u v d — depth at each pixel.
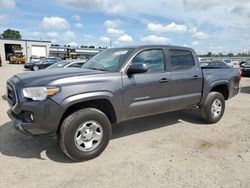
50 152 4.09
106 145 3.99
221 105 5.82
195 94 5.28
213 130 5.32
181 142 4.59
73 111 3.79
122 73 4.11
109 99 3.89
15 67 34.00
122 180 3.26
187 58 5.21
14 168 3.55
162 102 4.64
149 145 4.43
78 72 3.94
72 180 3.25
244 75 20.55
